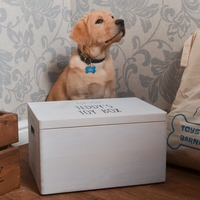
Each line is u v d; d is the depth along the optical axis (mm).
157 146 1070
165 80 1496
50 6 1639
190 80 1214
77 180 1021
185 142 1132
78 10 1734
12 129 1015
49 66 1687
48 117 991
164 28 1459
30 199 986
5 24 1440
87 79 1426
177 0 1397
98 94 1470
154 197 993
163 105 1524
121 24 1388
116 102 1206
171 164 1241
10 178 1026
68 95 1489
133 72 1598
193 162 1127
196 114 1130
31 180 1124
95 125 1003
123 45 1605
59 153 991
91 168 1024
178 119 1174
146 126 1048
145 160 1066
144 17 1510
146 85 1566
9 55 1477
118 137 1028
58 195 1011
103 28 1398
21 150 1442
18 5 1481
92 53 1422
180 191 1032
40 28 1604
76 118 986
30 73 1589
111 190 1045
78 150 1003
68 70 1489
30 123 1141
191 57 1237
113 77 1481
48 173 993
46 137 971
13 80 1513
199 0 1327
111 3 1607
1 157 989
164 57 1483
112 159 1036
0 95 1465
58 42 1717
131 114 1030
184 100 1212
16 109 1548
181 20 1401
